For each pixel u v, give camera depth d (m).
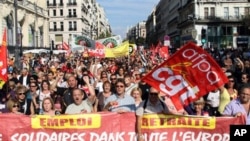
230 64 13.26
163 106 6.95
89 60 25.22
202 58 6.31
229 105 7.04
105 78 12.44
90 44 25.66
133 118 7.11
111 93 9.11
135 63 20.97
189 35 87.56
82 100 7.93
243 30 82.00
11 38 55.16
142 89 9.70
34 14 70.06
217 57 30.45
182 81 6.46
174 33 117.88
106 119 7.11
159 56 28.56
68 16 116.62
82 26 120.19
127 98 8.39
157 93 6.70
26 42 64.19
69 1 116.38
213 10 82.75
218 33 82.38
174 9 120.19
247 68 13.30
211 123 6.92
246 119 6.85
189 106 7.53
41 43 77.38
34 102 9.47
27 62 25.86
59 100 9.48
